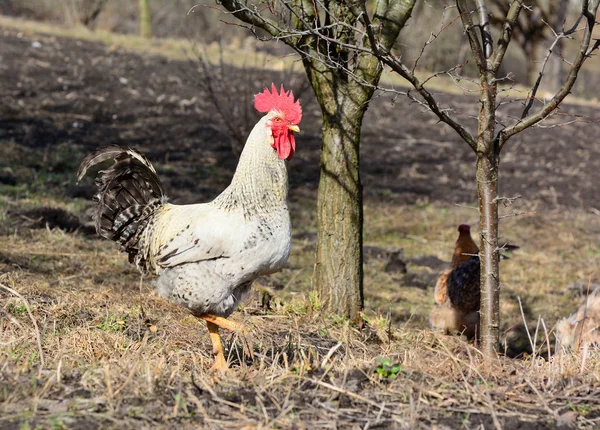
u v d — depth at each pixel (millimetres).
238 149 18906
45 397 5305
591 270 14531
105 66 26547
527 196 19203
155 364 6105
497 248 6992
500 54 6527
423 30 30078
